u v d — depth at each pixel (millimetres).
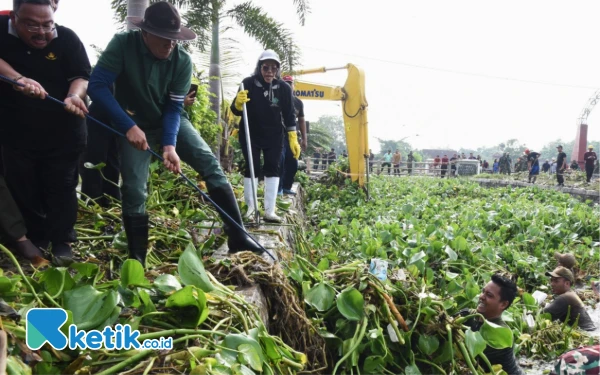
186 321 2631
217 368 2301
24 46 3408
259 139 5793
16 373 2076
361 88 13883
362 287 3719
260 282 3434
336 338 3545
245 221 5566
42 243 3932
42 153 3609
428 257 5730
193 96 4266
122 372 2285
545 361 4605
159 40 3357
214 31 10086
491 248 6801
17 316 2383
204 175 3975
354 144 13938
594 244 9117
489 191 17422
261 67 5758
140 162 3656
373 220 9758
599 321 5691
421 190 16594
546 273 7281
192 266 2836
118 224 4523
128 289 2688
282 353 2857
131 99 3619
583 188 21094
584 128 46750
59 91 3564
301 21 10297
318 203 11266
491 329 3662
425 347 3648
